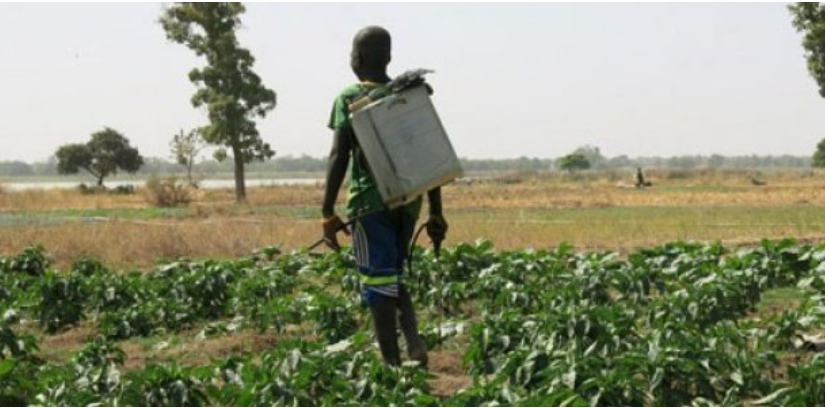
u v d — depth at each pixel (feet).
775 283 50.08
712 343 28.86
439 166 26.14
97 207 212.84
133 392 27.25
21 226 124.88
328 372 27.32
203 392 28.02
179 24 235.20
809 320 34.96
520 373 26.89
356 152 27.12
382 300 27.63
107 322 46.11
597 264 48.55
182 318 47.75
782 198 172.55
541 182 322.14
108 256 84.94
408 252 28.32
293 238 98.48
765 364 30.50
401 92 26.13
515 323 31.89
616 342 30.55
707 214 129.59
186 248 88.22
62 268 79.71
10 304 49.88
